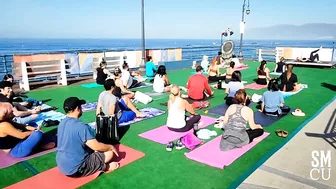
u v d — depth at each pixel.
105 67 10.12
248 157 3.87
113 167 3.48
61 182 3.16
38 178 3.27
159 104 7.14
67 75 10.63
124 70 8.98
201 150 4.11
